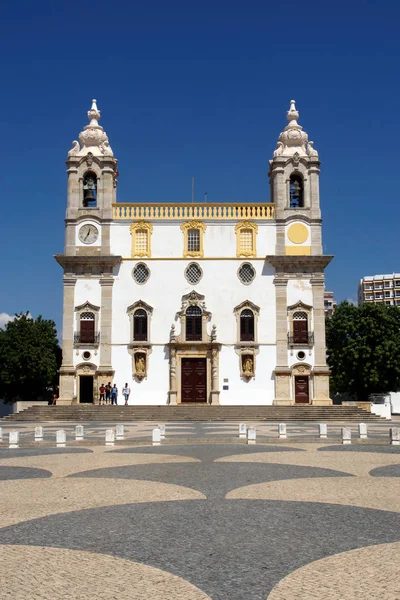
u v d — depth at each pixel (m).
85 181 60.75
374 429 41.06
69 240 59.06
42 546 11.58
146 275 58.91
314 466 21.81
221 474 20.05
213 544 11.70
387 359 69.69
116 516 13.98
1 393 72.88
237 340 58.09
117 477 19.53
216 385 57.31
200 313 58.50
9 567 10.37
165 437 33.41
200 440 31.39
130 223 59.38
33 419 51.91
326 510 14.59
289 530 12.72
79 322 58.12
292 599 9.02
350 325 71.56
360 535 12.34
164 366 57.84
